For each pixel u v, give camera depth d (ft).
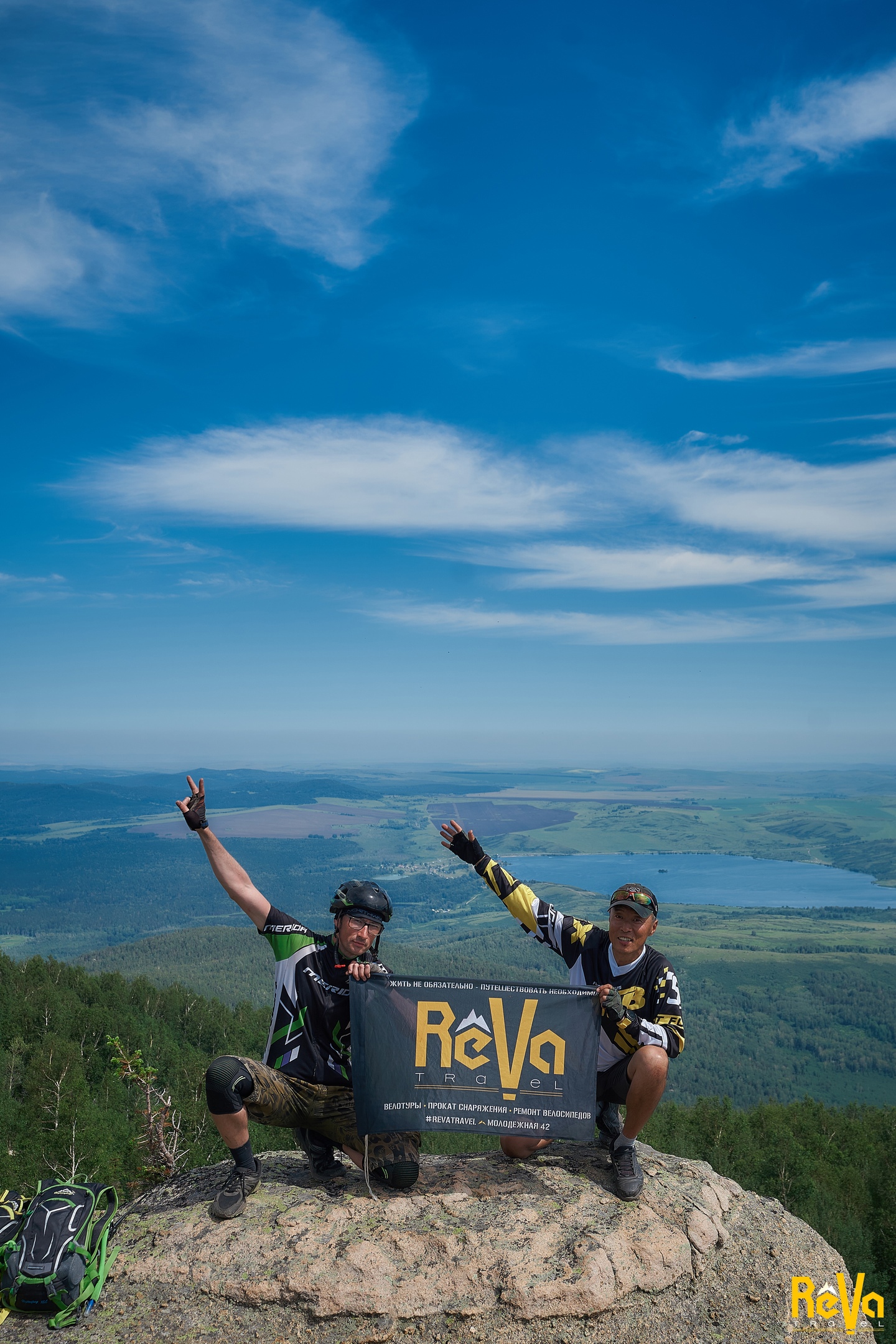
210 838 19.61
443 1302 16.29
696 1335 16.96
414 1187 19.60
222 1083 17.62
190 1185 20.21
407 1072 19.03
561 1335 16.25
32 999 256.11
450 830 21.95
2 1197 17.89
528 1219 18.30
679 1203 19.33
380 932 19.80
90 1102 145.59
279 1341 15.72
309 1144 20.15
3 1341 15.67
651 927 19.57
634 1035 18.90
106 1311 16.21
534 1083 19.33
